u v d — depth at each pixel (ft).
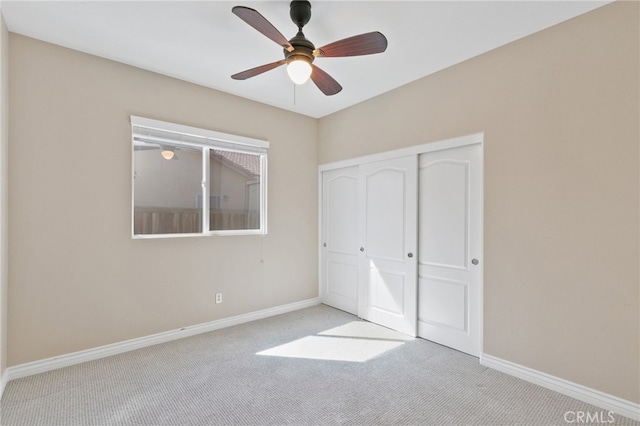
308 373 8.34
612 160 6.76
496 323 8.57
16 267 7.85
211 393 7.39
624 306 6.63
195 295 10.93
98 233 9.03
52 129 8.34
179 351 9.59
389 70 9.89
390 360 9.07
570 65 7.31
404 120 10.96
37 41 8.15
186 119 10.66
